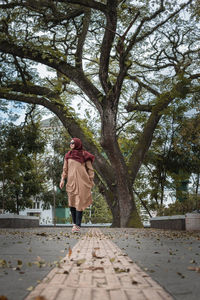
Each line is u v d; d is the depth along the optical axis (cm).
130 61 1342
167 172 1895
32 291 150
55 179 2361
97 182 1669
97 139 2077
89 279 180
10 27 1603
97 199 3030
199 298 143
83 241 485
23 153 2200
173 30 1617
